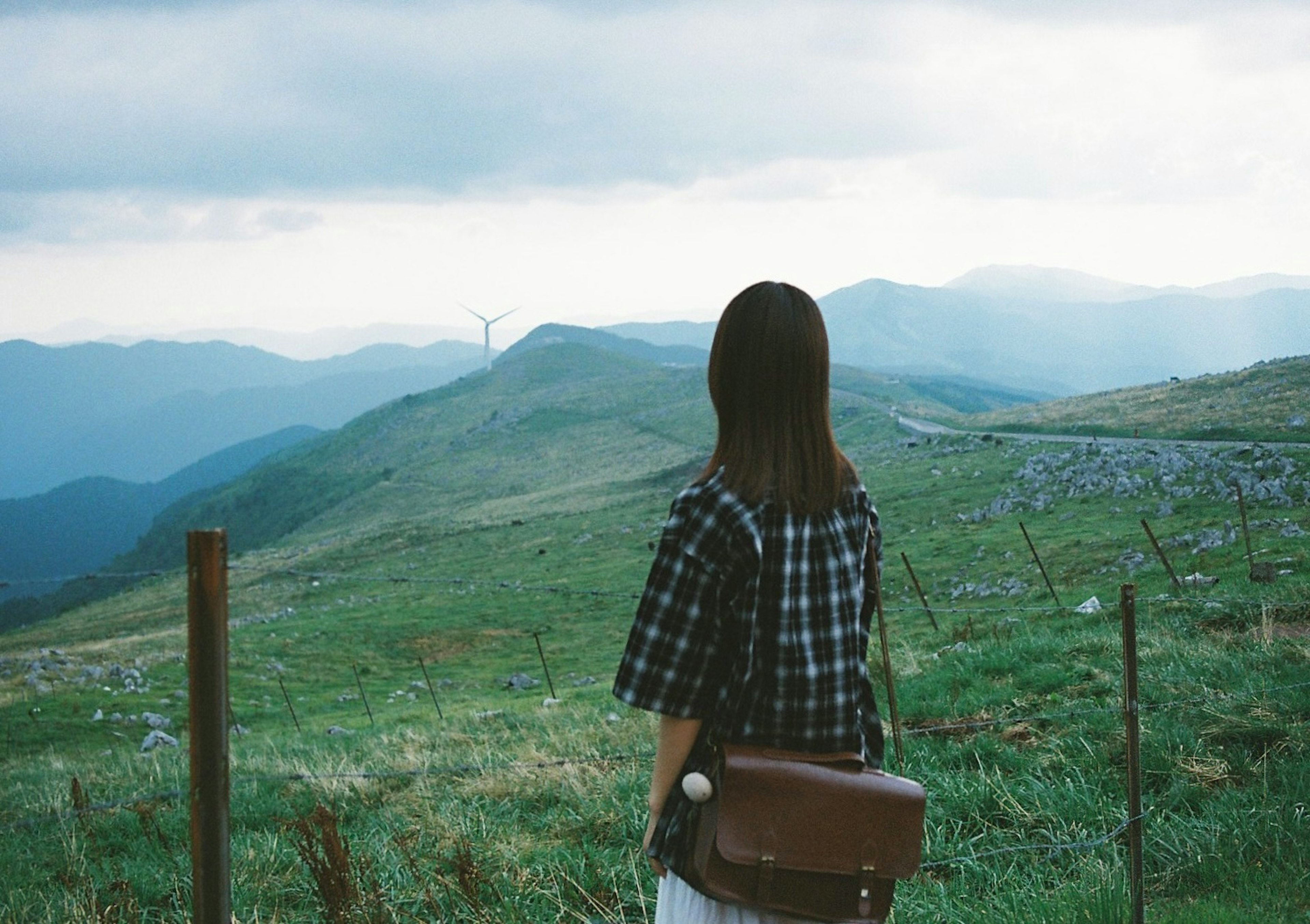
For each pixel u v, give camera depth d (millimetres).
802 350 2166
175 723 45406
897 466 91562
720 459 2186
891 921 4684
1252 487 46062
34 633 116750
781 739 2137
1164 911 4621
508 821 7348
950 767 7398
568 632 64500
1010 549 49562
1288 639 10281
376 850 6578
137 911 5426
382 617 75000
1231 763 6656
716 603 2066
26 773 14570
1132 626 4402
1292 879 4773
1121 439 75000
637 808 7055
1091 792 6387
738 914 2148
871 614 2396
